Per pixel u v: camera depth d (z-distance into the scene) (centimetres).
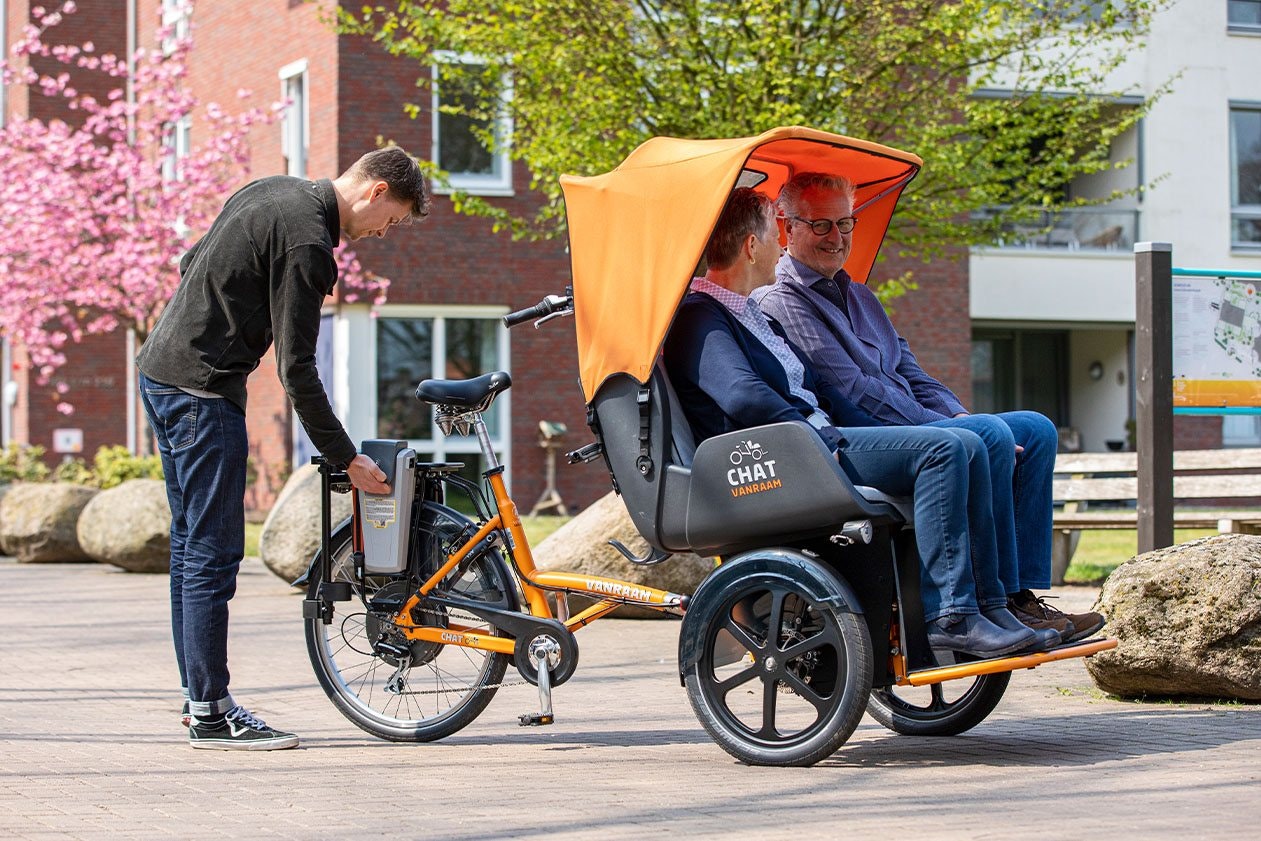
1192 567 605
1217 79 2464
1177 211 2467
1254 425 2562
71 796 456
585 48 1219
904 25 1245
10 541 1485
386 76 2073
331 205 539
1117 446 2533
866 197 600
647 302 509
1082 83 1348
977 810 421
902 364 596
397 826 411
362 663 569
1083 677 687
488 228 2119
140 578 1305
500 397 2133
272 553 1130
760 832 398
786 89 1177
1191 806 420
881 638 493
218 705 546
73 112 2773
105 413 2839
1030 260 2439
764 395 500
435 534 560
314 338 535
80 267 2092
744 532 498
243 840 395
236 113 2342
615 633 882
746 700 578
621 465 523
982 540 486
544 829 405
